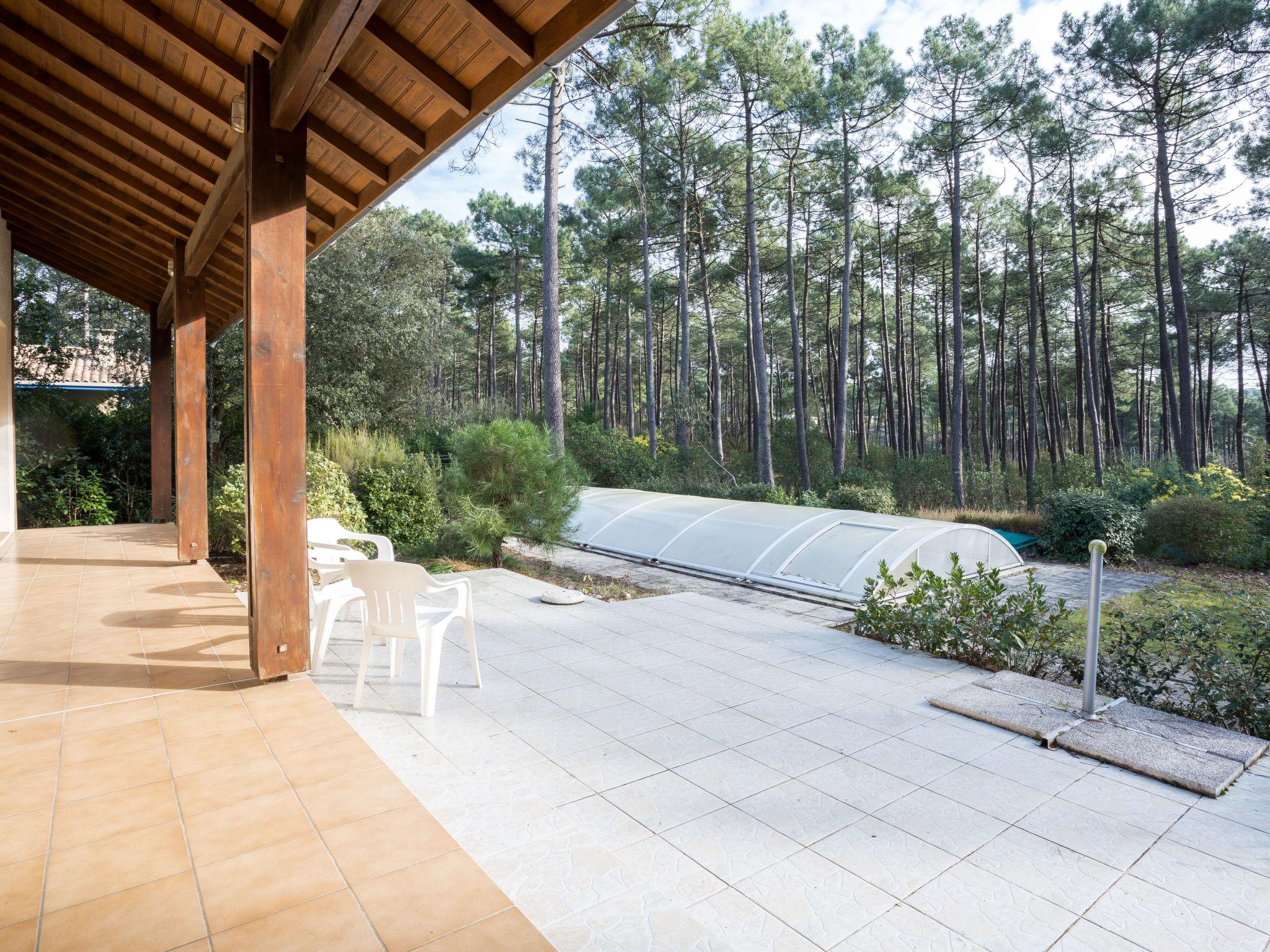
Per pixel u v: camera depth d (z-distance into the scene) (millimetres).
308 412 14289
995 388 32031
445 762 3014
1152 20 15312
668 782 2875
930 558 7691
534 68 2666
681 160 19594
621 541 9984
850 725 3549
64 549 7797
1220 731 3432
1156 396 36531
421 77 3031
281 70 3111
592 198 22531
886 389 26891
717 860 2328
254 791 2443
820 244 25266
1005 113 17703
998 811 2709
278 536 3449
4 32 4094
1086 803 2781
